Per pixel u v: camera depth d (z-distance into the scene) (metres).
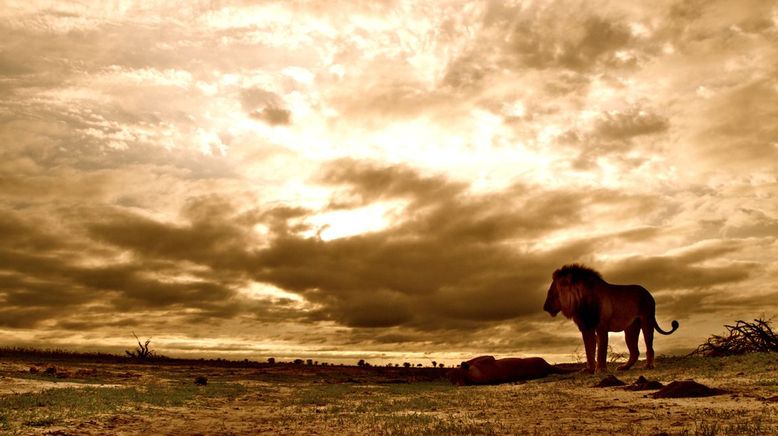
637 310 19.50
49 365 24.59
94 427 10.98
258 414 13.34
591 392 14.92
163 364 30.45
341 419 12.03
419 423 11.03
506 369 21.33
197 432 10.69
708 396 12.17
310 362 34.25
